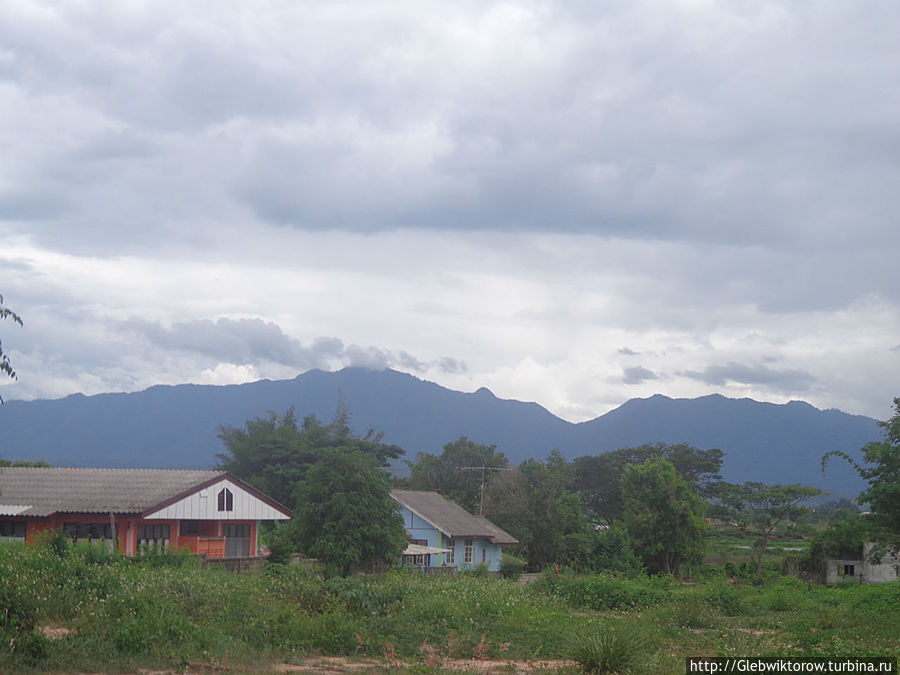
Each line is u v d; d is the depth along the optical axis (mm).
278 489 66000
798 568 59625
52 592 16766
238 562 34906
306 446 69875
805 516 62469
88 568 19469
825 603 32500
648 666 15156
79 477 39406
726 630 22281
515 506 59406
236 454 70312
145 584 19625
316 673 13516
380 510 34031
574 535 57375
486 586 30406
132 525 35656
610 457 90688
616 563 51688
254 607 19266
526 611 23641
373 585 22719
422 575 37094
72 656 12742
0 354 12375
